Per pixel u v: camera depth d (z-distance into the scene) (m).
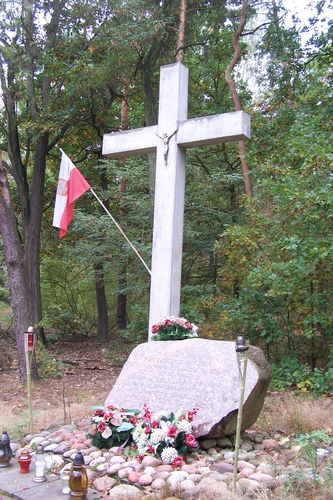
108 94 15.33
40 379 10.80
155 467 4.52
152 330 6.44
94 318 19.33
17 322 10.68
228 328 10.12
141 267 13.48
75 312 18.98
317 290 9.11
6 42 11.93
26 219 14.32
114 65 12.58
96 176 17.16
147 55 13.52
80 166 17.28
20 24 12.09
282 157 10.97
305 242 8.24
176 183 7.33
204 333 10.38
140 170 13.59
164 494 3.91
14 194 16.81
